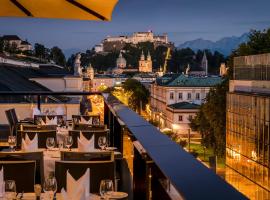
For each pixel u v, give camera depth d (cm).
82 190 404
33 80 4662
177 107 8862
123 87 12225
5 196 410
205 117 6456
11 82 3941
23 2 607
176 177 225
